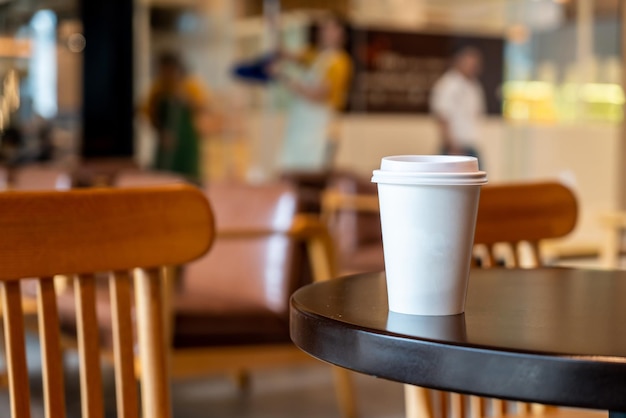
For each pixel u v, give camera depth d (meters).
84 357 1.18
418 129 9.16
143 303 1.24
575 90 9.71
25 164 7.73
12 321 1.14
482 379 0.77
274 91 8.79
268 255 3.19
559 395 0.74
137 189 1.22
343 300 1.02
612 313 0.97
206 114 8.80
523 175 9.54
